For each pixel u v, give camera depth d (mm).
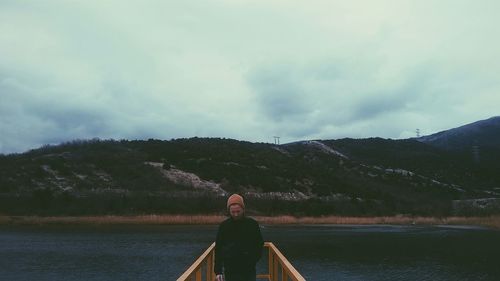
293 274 4965
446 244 40750
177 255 31750
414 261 29500
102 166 102438
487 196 140125
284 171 114062
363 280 22672
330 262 28828
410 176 149375
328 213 84312
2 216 64625
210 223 67188
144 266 26656
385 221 77750
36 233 49188
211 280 8703
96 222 64125
